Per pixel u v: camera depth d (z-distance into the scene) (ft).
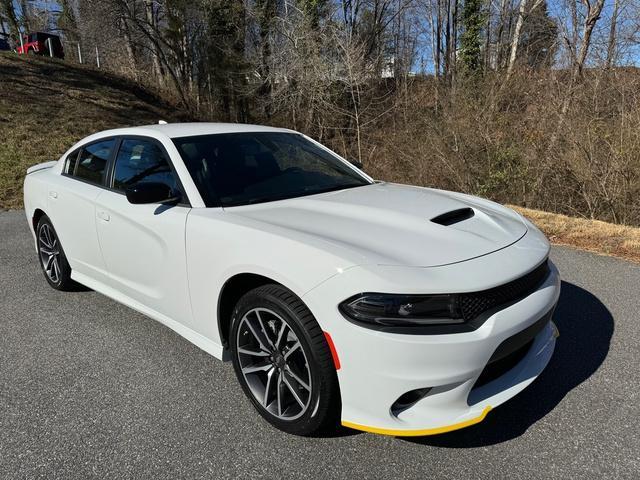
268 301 7.76
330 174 11.93
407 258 7.23
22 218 25.73
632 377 9.58
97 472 7.27
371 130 56.85
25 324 12.48
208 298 8.96
